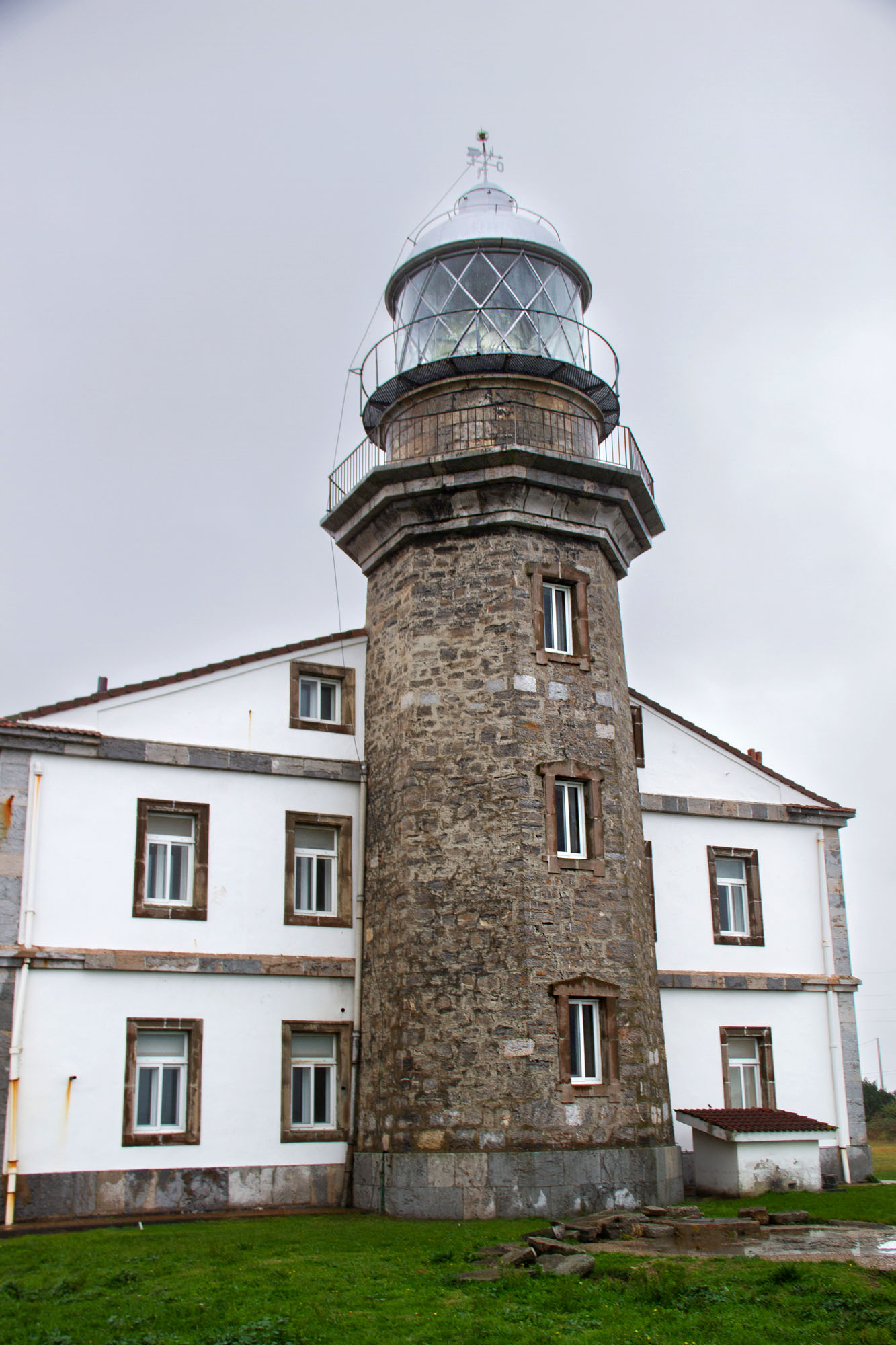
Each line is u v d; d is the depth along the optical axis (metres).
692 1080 21.11
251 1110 17.44
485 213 20.69
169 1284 10.76
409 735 17.77
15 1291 10.48
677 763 22.84
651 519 20.00
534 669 17.62
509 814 16.77
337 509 19.67
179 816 18.41
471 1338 8.84
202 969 17.59
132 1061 16.86
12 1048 16.06
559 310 20.36
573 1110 15.73
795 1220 14.34
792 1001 22.52
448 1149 15.56
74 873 17.17
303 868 19.12
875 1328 8.73
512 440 18.88
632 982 16.86
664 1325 9.09
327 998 18.38
